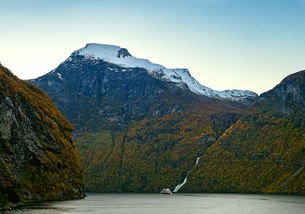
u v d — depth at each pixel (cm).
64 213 13775
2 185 15800
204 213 16712
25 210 14050
